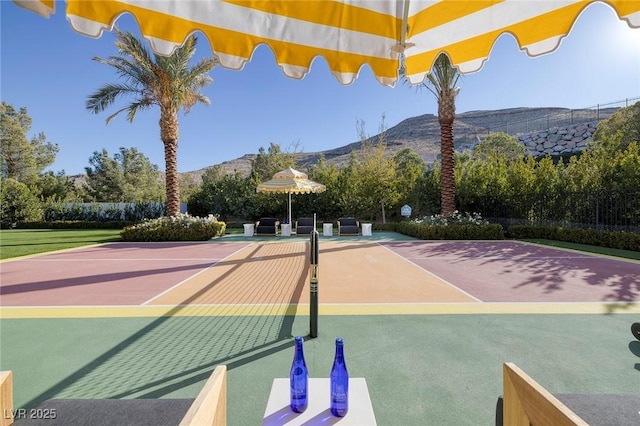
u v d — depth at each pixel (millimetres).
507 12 2262
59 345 3523
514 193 15469
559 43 2160
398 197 19500
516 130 55750
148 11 1897
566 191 13469
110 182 40594
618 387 2676
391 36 2486
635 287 5922
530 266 8008
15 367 3051
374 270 7609
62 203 25703
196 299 5234
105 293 5629
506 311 4574
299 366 1960
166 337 3727
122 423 1721
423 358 3188
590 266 7938
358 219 20906
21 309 4727
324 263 8555
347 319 4281
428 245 12320
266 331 3896
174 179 15133
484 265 8172
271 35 2221
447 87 14320
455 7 2332
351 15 2318
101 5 1802
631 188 11156
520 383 1607
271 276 6984
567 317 4332
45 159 42219
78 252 10875
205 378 2852
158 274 7227
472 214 17422
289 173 15461
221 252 10781
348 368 2994
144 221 15195
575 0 2064
